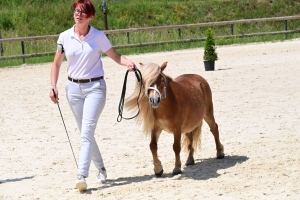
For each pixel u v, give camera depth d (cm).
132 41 3038
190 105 844
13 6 3569
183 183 783
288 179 767
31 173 899
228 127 1174
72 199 737
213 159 933
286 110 1316
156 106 756
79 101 784
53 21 3378
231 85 1722
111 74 2130
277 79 1784
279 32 3250
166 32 3300
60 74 2216
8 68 2488
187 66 2242
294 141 1019
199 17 3684
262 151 959
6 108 1530
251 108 1360
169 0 3891
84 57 767
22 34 3173
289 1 4003
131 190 761
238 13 3791
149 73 761
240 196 700
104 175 823
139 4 3669
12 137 1179
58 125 1290
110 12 3538
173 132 827
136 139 1112
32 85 1953
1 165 959
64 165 943
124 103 826
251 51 2661
